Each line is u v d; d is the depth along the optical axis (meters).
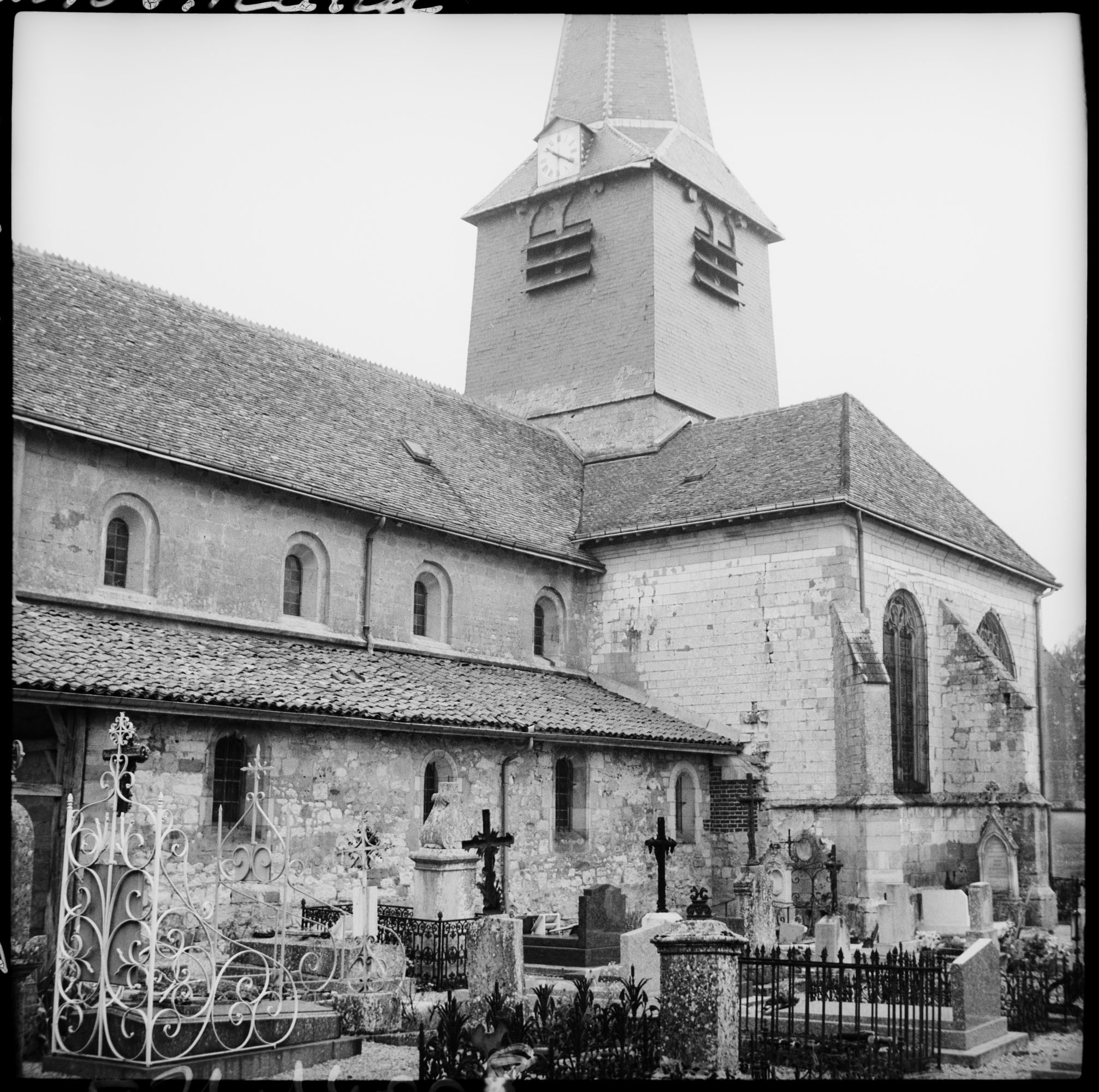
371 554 28.16
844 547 29.77
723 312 41.44
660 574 32.84
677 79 42.19
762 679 30.55
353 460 29.02
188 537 24.41
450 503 30.69
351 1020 14.82
